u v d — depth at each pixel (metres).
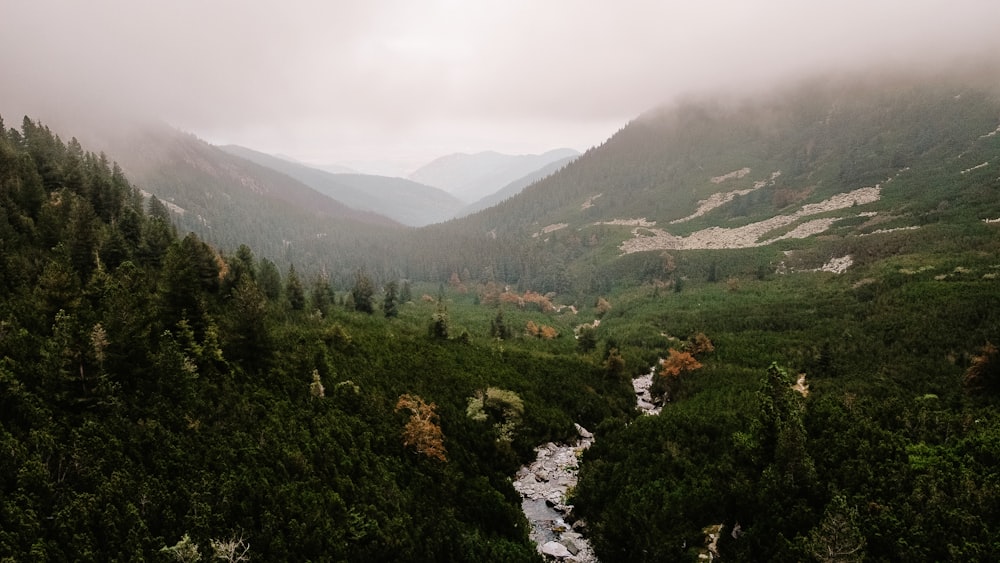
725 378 60.44
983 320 57.19
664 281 168.38
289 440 34.28
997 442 27.59
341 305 116.50
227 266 79.62
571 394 61.88
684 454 39.78
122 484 24.08
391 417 43.72
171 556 21.72
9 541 19.38
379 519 30.83
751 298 116.19
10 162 66.62
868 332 65.88
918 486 24.69
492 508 37.00
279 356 46.84
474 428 48.16
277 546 25.31
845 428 32.09
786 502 26.27
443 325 77.00
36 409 25.97
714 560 27.03
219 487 27.09
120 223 70.69
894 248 112.62
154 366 32.75
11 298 38.41
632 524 32.66
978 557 19.70
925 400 41.94
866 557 21.41
